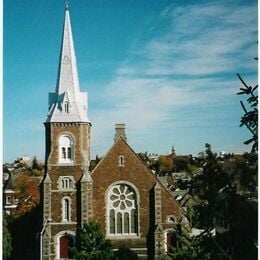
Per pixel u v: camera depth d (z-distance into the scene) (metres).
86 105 64.94
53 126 63.16
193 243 42.38
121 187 63.00
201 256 23.06
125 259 61.22
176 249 50.56
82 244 57.69
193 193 22.92
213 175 22.17
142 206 62.56
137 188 62.69
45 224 61.41
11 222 63.12
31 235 63.19
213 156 22.45
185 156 63.81
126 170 62.94
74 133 63.19
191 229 48.75
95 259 57.06
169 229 61.31
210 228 22.48
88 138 64.25
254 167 22.00
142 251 62.09
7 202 66.94
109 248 58.03
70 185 62.53
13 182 67.44
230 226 22.34
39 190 65.88
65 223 61.78
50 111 64.00
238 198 22.00
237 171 22.11
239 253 22.03
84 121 63.38
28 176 68.31
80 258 57.28
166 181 66.62
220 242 22.52
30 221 64.12
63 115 63.50
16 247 62.12
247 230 22.08
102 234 58.03
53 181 62.47
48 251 61.00
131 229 62.59
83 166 62.62
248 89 20.84
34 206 66.25
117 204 62.84
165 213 61.66
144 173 62.91
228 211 22.08
